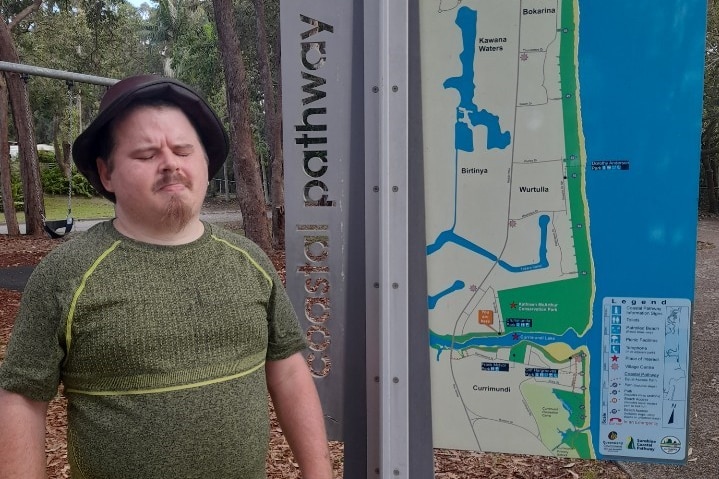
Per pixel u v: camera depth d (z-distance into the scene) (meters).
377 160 1.71
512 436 1.78
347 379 1.86
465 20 1.68
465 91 1.69
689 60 1.60
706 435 3.95
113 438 1.26
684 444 1.71
